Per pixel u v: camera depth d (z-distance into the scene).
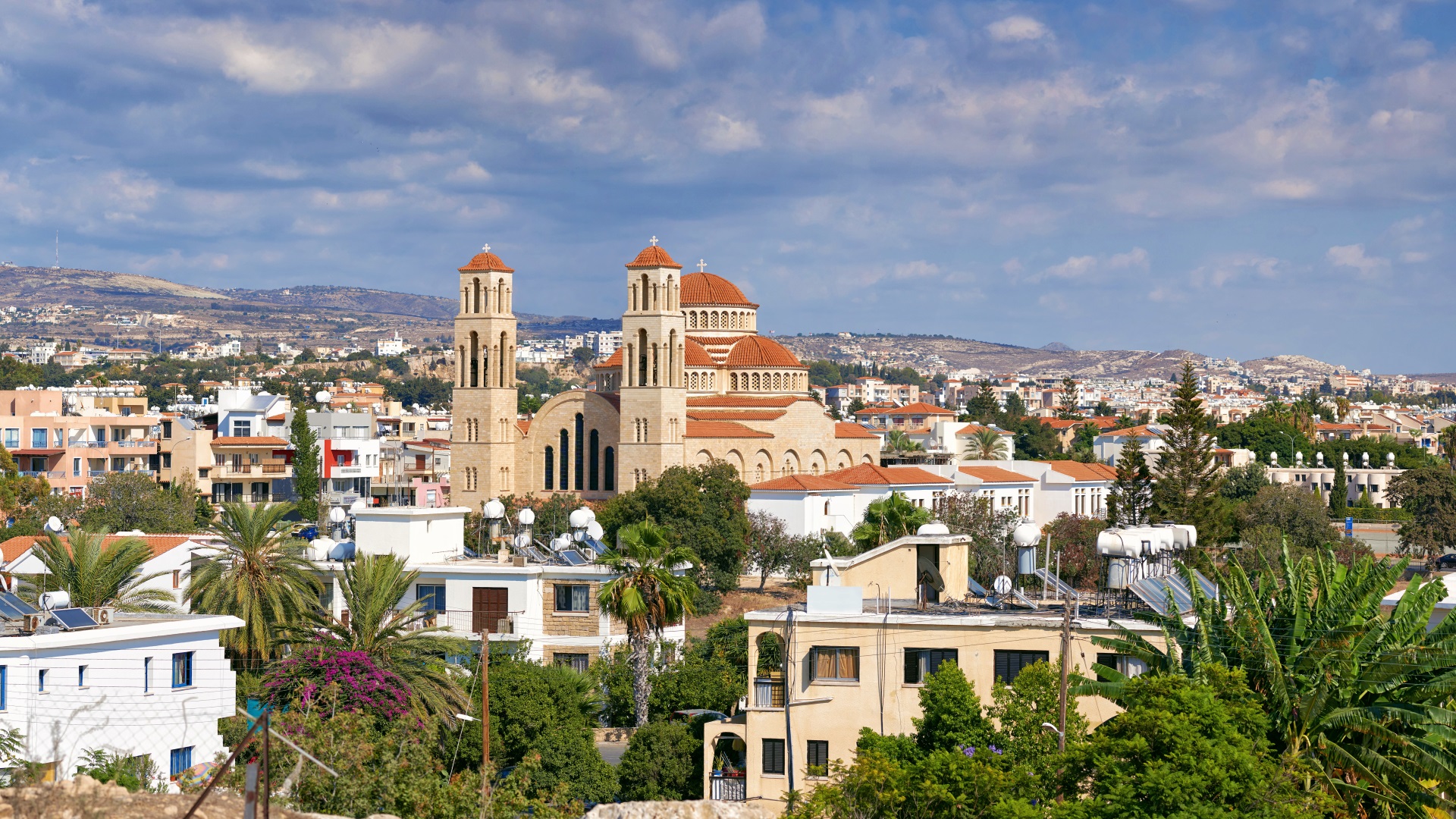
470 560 106.12
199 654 70.44
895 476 194.12
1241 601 65.31
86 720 64.06
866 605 75.38
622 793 81.88
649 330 190.25
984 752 59.03
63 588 86.44
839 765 59.50
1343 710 60.91
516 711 81.88
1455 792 61.81
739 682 96.88
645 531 91.88
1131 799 52.28
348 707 75.44
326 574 101.50
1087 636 66.31
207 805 42.22
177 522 172.62
